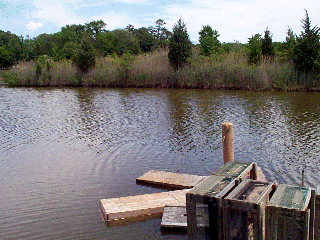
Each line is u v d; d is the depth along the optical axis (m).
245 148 10.45
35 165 9.61
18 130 13.75
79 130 13.50
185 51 28.36
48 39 71.75
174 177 8.08
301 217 4.20
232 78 25.58
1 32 85.44
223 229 4.74
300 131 12.24
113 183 8.16
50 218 6.54
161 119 15.03
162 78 28.17
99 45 51.91
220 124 13.74
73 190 7.81
